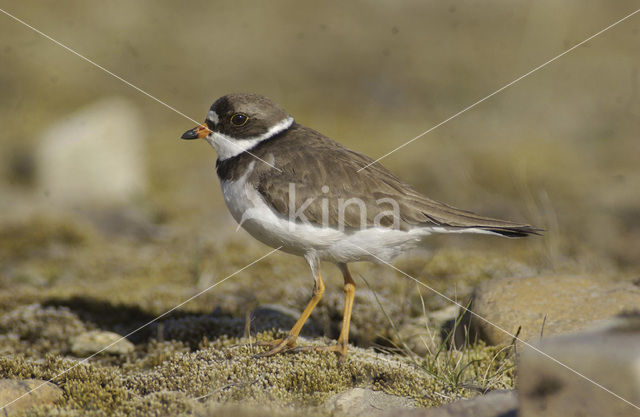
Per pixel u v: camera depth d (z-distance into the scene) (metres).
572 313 8.34
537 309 8.47
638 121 20.25
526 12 28.39
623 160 18.28
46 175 17.62
